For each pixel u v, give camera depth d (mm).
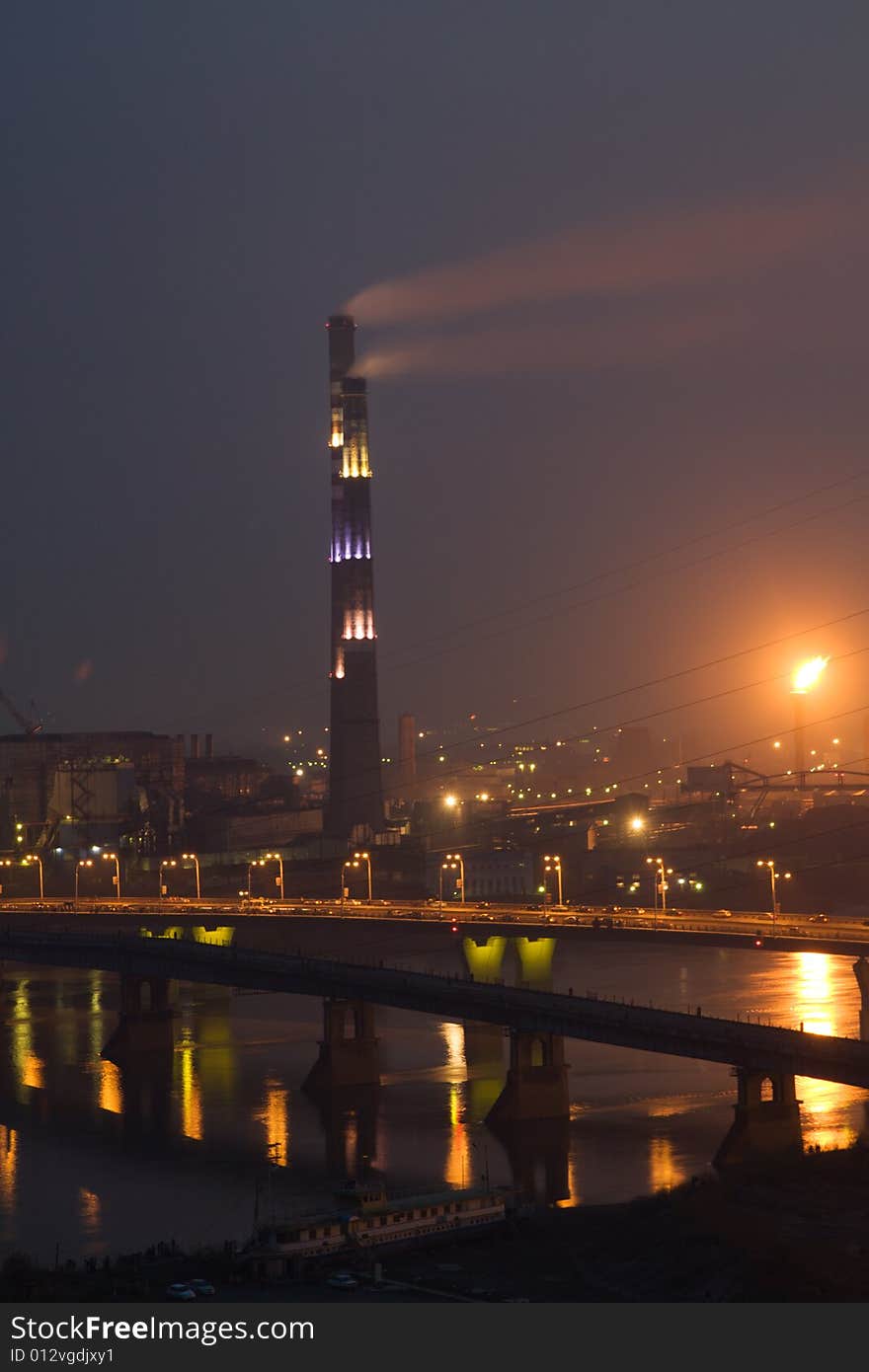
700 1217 155375
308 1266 149375
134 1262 153625
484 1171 189750
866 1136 191625
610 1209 167625
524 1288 142125
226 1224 170875
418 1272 148250
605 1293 140000
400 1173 191000
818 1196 163125
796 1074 188625
